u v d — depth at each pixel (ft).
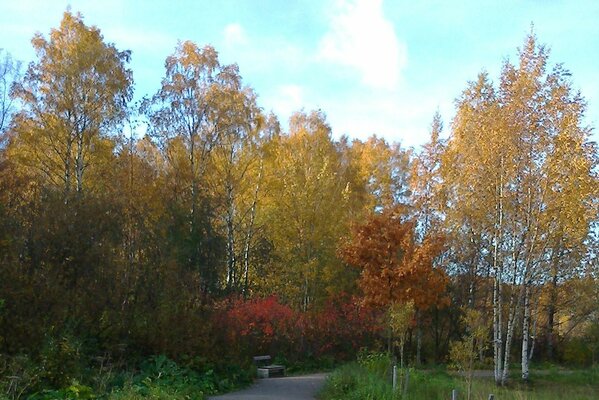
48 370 38.22
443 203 84.17
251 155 103.91
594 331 117.80
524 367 75.20
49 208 52.95
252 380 62.49
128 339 53.16
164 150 96.17
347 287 100.94
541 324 122.62
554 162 71.00
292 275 97.45
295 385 59.72
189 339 57.00
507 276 78.59
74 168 86.53
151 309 56.44
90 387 38.45
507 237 75.25
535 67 73.72
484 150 73.56
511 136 72.23
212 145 98.84
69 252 51.93
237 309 79.30
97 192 65.82
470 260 100.94
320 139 108.47
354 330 92.53
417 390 51.42
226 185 101.81
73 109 85.20
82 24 89.81
